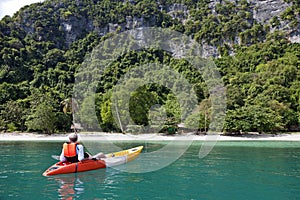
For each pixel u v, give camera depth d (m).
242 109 38.94
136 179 10.21
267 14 91.50
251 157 16.55
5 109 48.72
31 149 22.28
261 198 7.82
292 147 23.80
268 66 57.72
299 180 9.99
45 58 73.12
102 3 86.62
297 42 78.38
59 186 9.16
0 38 72.38
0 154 18.45
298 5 87.88
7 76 65.12
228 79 54.50
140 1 83.94
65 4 90.00
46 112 42.25
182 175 10.93
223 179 10.18
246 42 79.38
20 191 8.56
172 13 84.81
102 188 8.92
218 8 86.12
